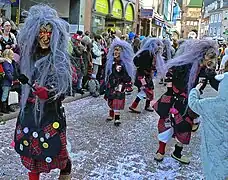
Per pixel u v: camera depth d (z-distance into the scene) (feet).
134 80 21.76
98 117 21.18
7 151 13.85
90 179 11.85
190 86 12.64
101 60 29.32
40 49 8.84
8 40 19.15
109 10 51.88
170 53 28.40
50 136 8.79
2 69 18.03
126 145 16.02
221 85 8.58
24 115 8.97
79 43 25.85
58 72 8.62
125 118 21.63
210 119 8.71
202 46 12.47
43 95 8.50
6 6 33.17
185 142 13.52
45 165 9.04
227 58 11.35
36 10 8.82
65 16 44.09
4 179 11.37
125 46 19.01
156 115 23.13
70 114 21.54
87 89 28.99
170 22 105.60
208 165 8.86
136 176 12.44
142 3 71.05
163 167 13.56
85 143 15.79
